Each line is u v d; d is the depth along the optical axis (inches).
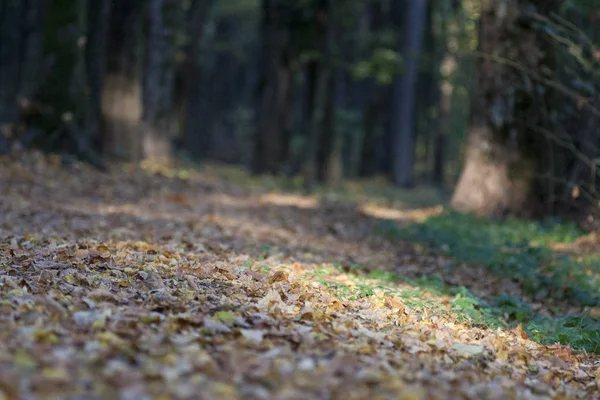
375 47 1269.7
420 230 528.7
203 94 2166.6
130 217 489.7
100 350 165.6
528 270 405.4
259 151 1169.4
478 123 634.8
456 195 650.2
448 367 209.2
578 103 500.1
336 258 415.2
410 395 160.2
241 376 162.1
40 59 753.6
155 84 1067.9
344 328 223.0
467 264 441.7
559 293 385.1
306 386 158.2
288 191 925.2
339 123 1594.5
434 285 360.2
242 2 1897.1
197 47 1352.1
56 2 748.0
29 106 740.7
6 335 167.2
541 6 593.3
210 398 143.0
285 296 264.5
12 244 320.2
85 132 775.1
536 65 597.6
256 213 621.6
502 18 605.9
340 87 1707.7
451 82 1030.4
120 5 906.7
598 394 219.6
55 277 249.1
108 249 322.7
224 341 190.5
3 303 196.1
